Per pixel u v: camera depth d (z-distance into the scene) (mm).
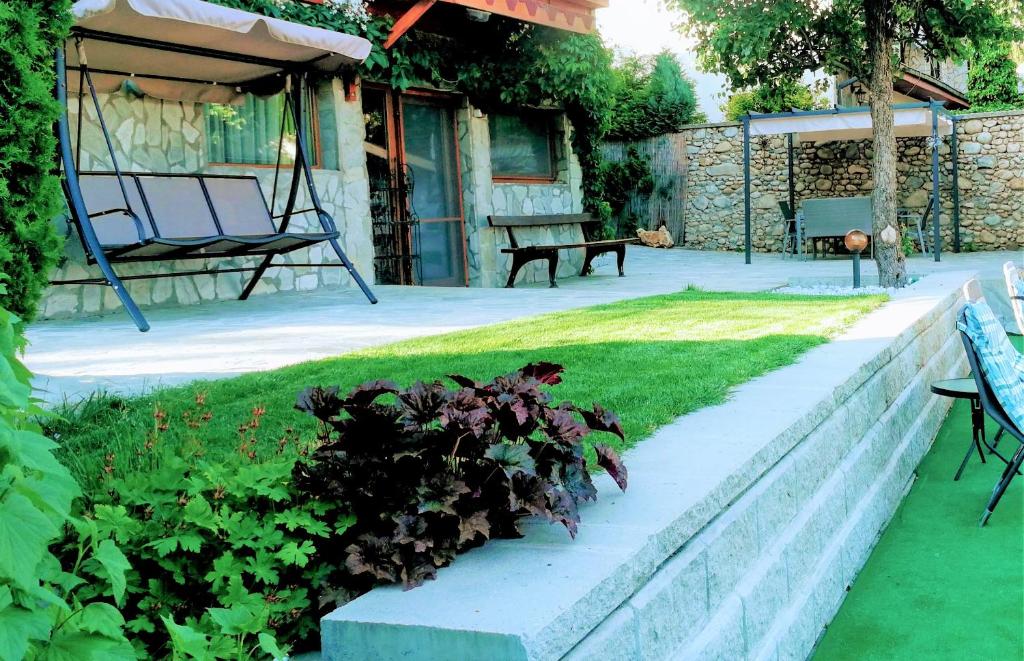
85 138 8258
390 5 11195
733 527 2648
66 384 4504
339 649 1872
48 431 3395
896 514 4418
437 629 1774
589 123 13742
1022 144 17391
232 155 9664
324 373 4602
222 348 5684
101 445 3283
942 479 4891
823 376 4043
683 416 3473
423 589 1975
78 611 1536
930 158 17844
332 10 10148
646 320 6457
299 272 10055
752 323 6090
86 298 8117
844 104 19531
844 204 14430
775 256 17375
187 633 1674
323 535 2207
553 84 12398
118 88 8422
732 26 8766
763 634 2773
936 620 3199
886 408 4770
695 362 4633
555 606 1817
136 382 4555
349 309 7910
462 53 11859
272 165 10055
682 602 2289
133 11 6812
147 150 8773
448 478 2209
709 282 11172
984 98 23234
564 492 2270
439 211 12148
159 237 7320
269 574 2092
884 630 3184
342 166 10523
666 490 2520
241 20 7223
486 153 12406
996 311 9602
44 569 1556
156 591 2068
